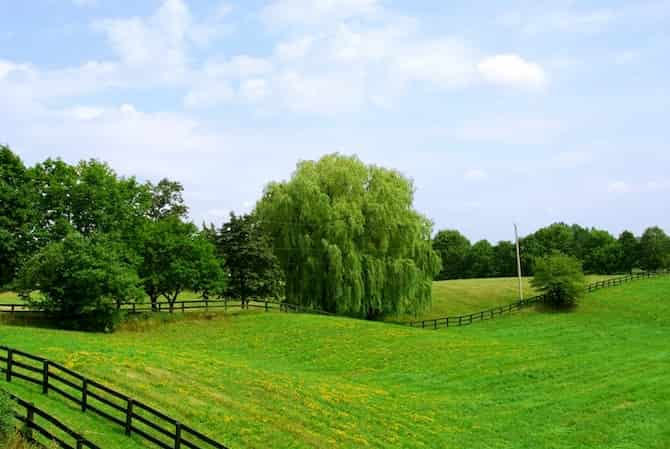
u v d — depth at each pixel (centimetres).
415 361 4100
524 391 3441
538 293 8688
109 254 4425
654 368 4050
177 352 3638
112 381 2625
